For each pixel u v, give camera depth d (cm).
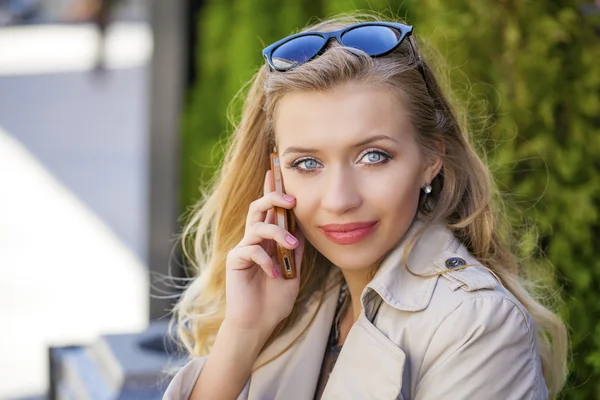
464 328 192
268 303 221
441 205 215
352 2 412
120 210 994
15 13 2588
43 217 963
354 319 227
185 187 572
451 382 191
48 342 645
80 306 716
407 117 199
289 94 198
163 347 346
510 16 335
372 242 200
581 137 335
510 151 333
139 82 1759
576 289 331
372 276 215
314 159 199
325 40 200
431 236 213
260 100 226
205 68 557
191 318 255
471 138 280
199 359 230
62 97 1628
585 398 325
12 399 554
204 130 560
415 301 200
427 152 207
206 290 249
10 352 629
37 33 2434
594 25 338
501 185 331
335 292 234
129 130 1393
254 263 222
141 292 749
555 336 237
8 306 713
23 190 1064
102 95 1655
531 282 281
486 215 223
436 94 215
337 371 205
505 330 192
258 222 216
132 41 2219
